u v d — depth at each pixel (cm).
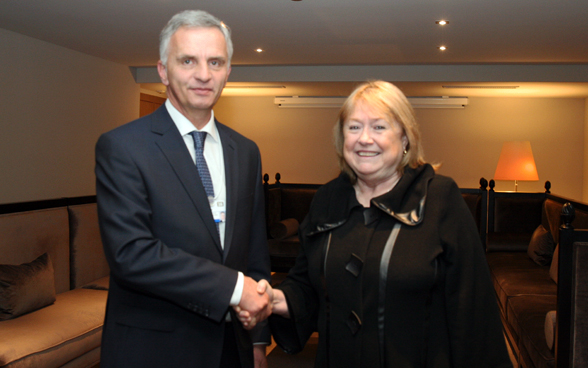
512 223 491
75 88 599
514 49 545
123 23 466
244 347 133
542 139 837
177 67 124
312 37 508
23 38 517
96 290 314
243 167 141
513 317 295
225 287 118
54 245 308
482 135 855
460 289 120
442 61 630
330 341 127
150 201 122
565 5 385
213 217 131
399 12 414
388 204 125
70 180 596
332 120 909
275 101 909
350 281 125
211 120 137
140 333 123
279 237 483
